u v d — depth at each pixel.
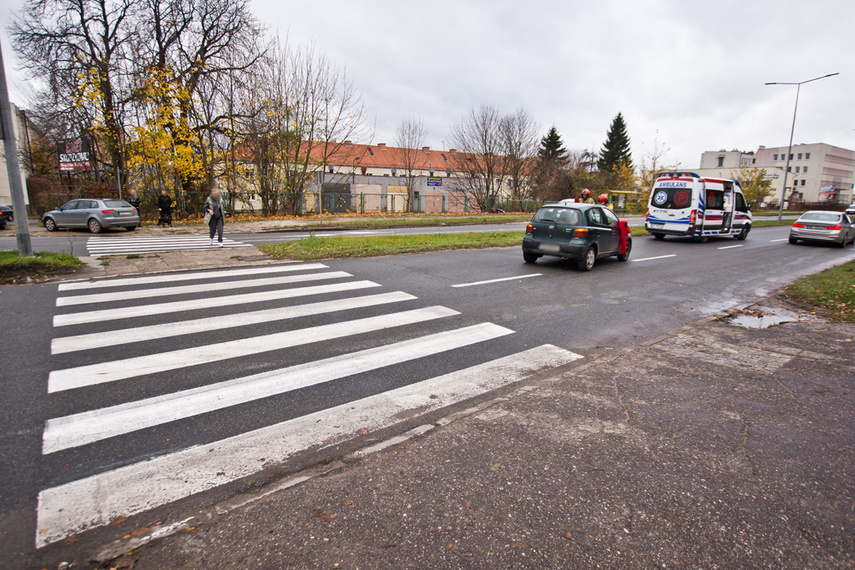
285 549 2.23
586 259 10.75
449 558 2.19
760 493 2.73
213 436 3.28
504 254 12.95
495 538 2.32
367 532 2.35
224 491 2.69
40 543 2.27
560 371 4.69
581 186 50.53
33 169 34.75
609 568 2.16
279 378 4.27
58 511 2.50
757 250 16.91
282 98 25.44
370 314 6.43
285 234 18.12
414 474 2.85
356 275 9.09
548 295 8.16
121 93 22.12
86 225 17.56
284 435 3.32
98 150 24.12
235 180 25.75
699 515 2.53
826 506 2.62
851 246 19.95
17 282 7.74
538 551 2.25
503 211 42.12
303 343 5.20
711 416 3.69
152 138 21.33
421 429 3.40
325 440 3.26
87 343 4.98
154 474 2.84
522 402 3.88
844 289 8.67
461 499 2.62
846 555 2.27
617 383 4.34
